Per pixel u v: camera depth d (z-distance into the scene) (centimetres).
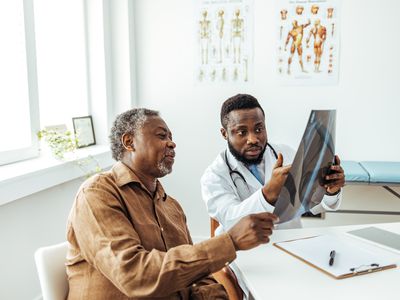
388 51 282
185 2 303
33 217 207
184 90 311
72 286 105
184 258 92
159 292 91
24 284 199
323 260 109
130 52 305
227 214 144
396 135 288
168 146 117
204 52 304
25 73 217
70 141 239
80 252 103
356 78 288
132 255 93
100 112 302
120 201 108
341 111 291
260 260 112
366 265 106
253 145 156
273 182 126
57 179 214
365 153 292
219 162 168
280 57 294
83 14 292
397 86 284
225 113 160
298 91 295
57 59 277
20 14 212
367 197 293
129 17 302
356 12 283
